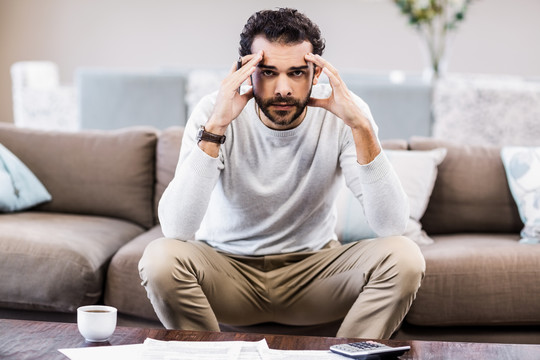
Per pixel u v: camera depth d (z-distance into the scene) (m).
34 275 2.38
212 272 2.07
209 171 1.98
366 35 7.72
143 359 1.41
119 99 4.39
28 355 1.45
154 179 3.06
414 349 1.53
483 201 2.91
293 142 2.08
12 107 8.09
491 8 7.56
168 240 2.02
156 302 1.97
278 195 2.12
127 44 7.96
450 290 2.36
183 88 4.34
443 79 4.29
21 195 2.93
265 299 2.16
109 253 2.53
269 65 1.91
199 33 7.89
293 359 1.44
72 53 8.02
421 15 4.80
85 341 1.55
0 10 8.02
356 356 1.44
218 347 1.49
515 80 4.90
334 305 2.13
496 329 2.42
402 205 2.05
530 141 4.10
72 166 3.03
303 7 7.78
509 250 2.47
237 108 1.98
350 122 1.98
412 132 4.14
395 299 1.93
